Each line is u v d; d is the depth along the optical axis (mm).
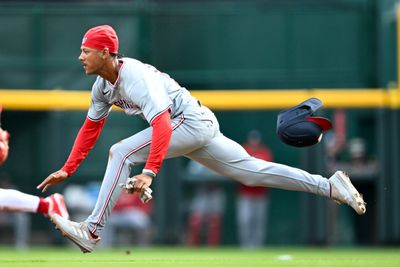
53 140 48844
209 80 52156
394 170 48188
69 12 51406
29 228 48281
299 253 37406
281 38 52250
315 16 52188
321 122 22922
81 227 22312
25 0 52156
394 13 51094
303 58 52094
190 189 48875
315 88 52094
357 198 22859
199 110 22047
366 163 49281
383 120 48438
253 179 22734
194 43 52188
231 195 49062
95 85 22203
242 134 50219
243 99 49406
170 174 47906
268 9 52469
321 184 22891
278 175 22688
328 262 23484
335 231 47906
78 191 49219
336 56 52094
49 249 45094
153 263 22906
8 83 50969
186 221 48688
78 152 23141
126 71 21188
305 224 47594
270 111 50188
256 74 52094
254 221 48531
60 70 51188
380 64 51312
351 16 52062
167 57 52062
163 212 47906
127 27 51625
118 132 50312
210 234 48781
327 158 48188
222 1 53875
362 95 48750
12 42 51188
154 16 51969
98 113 22750
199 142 21953
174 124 21812
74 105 48875
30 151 49781
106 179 21969
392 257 29344
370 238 49094
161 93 21062
